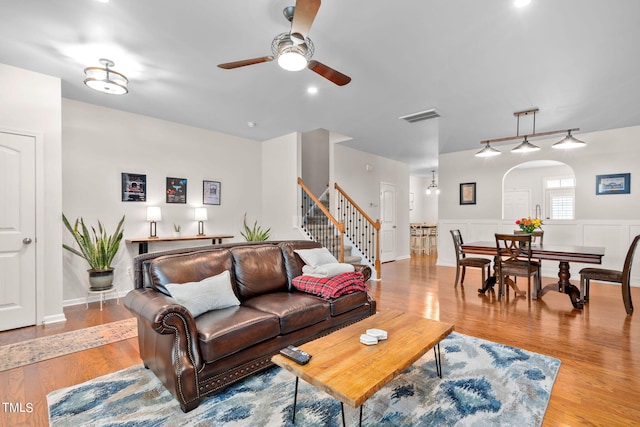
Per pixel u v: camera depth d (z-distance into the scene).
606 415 1.82
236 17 2.29
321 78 3.29
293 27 1.95
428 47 2.68
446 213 7.15
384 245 7.78
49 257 3.32
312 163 7.39
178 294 2.26
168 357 1.89
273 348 2.29
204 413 1.83
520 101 3.88
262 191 6.14
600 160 5.29
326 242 5.98
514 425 1.73
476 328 3.18
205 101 3.97
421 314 3.63
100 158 4.20
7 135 3.08
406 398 1.98
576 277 5.54
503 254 4.29
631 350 2.65
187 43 2.65
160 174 4.76
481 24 2.35
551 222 5.76
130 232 4.46
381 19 2.30
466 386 2.11
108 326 3.21
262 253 3.16
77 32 2.49
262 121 4.81
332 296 2.80
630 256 3.52
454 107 4.11
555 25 2.34
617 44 2.59
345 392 1.39
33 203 3.22
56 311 3.34
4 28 2.43
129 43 2.65
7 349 2.66
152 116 4.60
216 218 5.43
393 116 4.50
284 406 1.90
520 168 9.30
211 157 5.37
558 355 2.56
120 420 1.76
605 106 4.03
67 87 3.59
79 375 2.25
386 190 7.90
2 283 3.06
